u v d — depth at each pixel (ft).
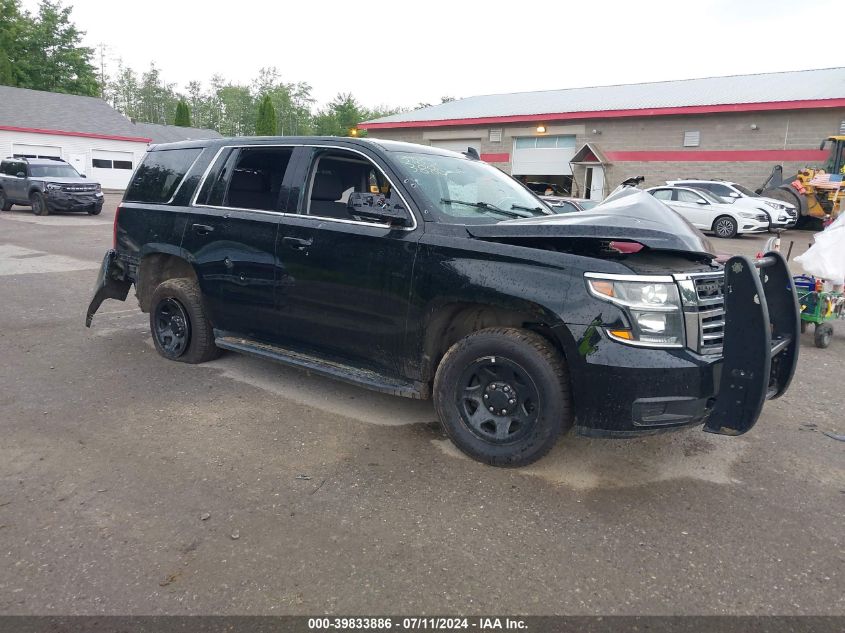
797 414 15.90
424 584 8.83
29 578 8.75
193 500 10.89
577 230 11.30
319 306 14.28
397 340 13.15
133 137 127.54
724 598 8.66
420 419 14.66
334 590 8.67
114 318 23.84
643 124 91.04
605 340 10.66
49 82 171.73
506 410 11.94
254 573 8.98
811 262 22.98
